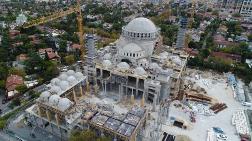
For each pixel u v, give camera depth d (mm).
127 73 130875
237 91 148375
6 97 140250
